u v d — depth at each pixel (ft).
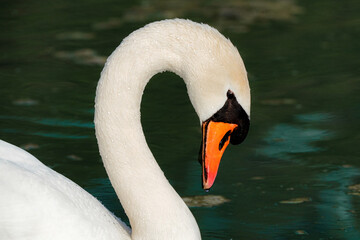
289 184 34.53
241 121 24.44
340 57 47.67
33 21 52.54
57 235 24.13
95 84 43.42
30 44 48.73
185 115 40.70
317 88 43.62
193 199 33.22
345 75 45.21
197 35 24.16
